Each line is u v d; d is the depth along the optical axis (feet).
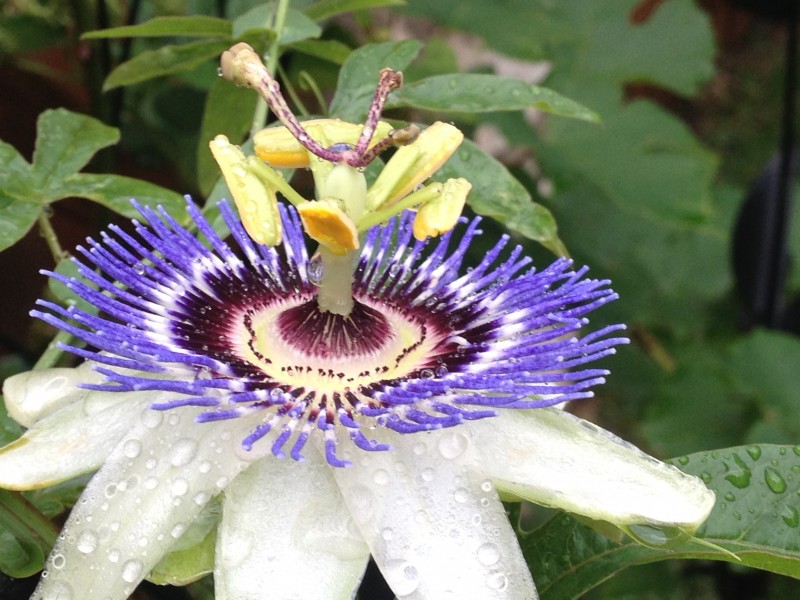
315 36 0.44
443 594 0.29
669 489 0.30
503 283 0.37
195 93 0.68
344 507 0.30
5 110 0.65
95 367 0.31
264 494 0.30
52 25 0.63
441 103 0.42
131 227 0.57
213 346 0.36
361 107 0.43
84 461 0.31
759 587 0.68
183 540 0.30
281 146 0.35
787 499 0.35
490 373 0.33
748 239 0.69
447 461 0.31
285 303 0.39
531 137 0.74
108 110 0.59
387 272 0.40
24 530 0.32
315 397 0.34
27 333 0.64
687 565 0.71
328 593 0.28
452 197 0.35
